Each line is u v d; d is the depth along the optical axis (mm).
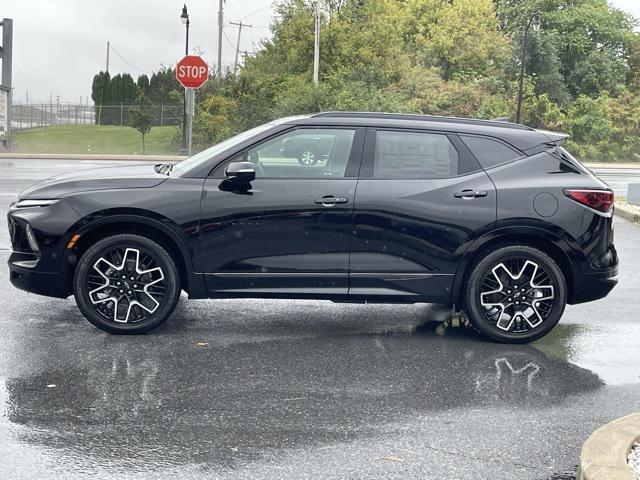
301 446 4258
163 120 52031
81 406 4820
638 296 8570
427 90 49406
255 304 7816
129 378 5398
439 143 6656
